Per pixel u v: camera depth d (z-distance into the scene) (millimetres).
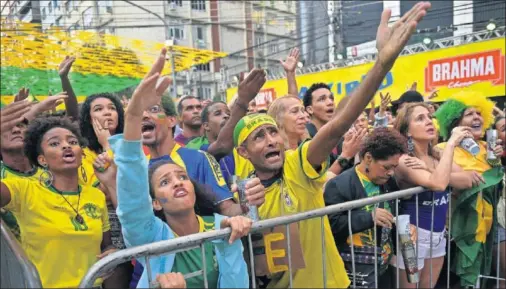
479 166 3383
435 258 3096
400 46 1992
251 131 2412
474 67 10273
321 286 2316
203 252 1846
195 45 31094
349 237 2613
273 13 33000
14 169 2889
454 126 3729
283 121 3119
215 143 3355
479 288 3363
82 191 2480
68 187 2422
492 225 3418
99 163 2525
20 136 2865
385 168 2680
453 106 3707
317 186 2363
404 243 2643
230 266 1954
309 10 18062
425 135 3143
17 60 12609
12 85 13164
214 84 30969
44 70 13547
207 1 30781
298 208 2350
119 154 1788
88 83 14586
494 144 3350
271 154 2410
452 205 3322
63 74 3957
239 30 33094
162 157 2760
